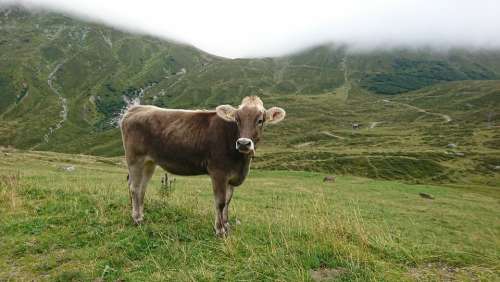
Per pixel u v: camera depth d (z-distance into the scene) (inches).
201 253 109.6
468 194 666.2
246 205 262.8
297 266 101.4
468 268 109.9
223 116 115.6
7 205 155.0
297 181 633.0
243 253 111.3
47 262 107.4
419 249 120.9
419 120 2674.7
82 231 128.5
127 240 118.9
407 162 1396.4
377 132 2268.7
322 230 124.7
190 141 126.8
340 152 1578.5
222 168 124.0
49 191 180.2
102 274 99.9
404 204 463.2
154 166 142.6
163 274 99.3
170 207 155.9
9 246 117.3
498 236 313.4
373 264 104.7
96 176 455.2
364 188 590.6
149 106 141.6
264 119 121.0
